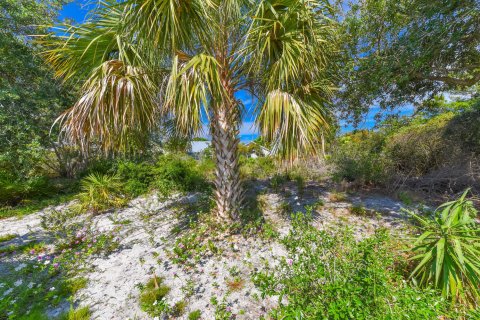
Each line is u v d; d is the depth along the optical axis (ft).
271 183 16.24
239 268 6.82
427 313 3.20
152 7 6.10
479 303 4.44
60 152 20.95
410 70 8.91
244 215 9.90
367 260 4.42
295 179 16.94
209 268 6.91
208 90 7.04
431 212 9.41
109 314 5.35
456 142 13.50
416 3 7.86
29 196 15.21
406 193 12.61
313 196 13.48
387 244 6.82
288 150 7.59
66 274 6.94
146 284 6.34
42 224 9.83
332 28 8.16
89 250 7.86
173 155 21.70
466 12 6.94
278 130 7.06
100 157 19.94
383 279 3.87
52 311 5.49
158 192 15.46
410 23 8.35
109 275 6.84
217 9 7.10
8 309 5.46
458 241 4.77
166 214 11.81
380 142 17.60
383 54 9.61
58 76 8.68
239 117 10.62
